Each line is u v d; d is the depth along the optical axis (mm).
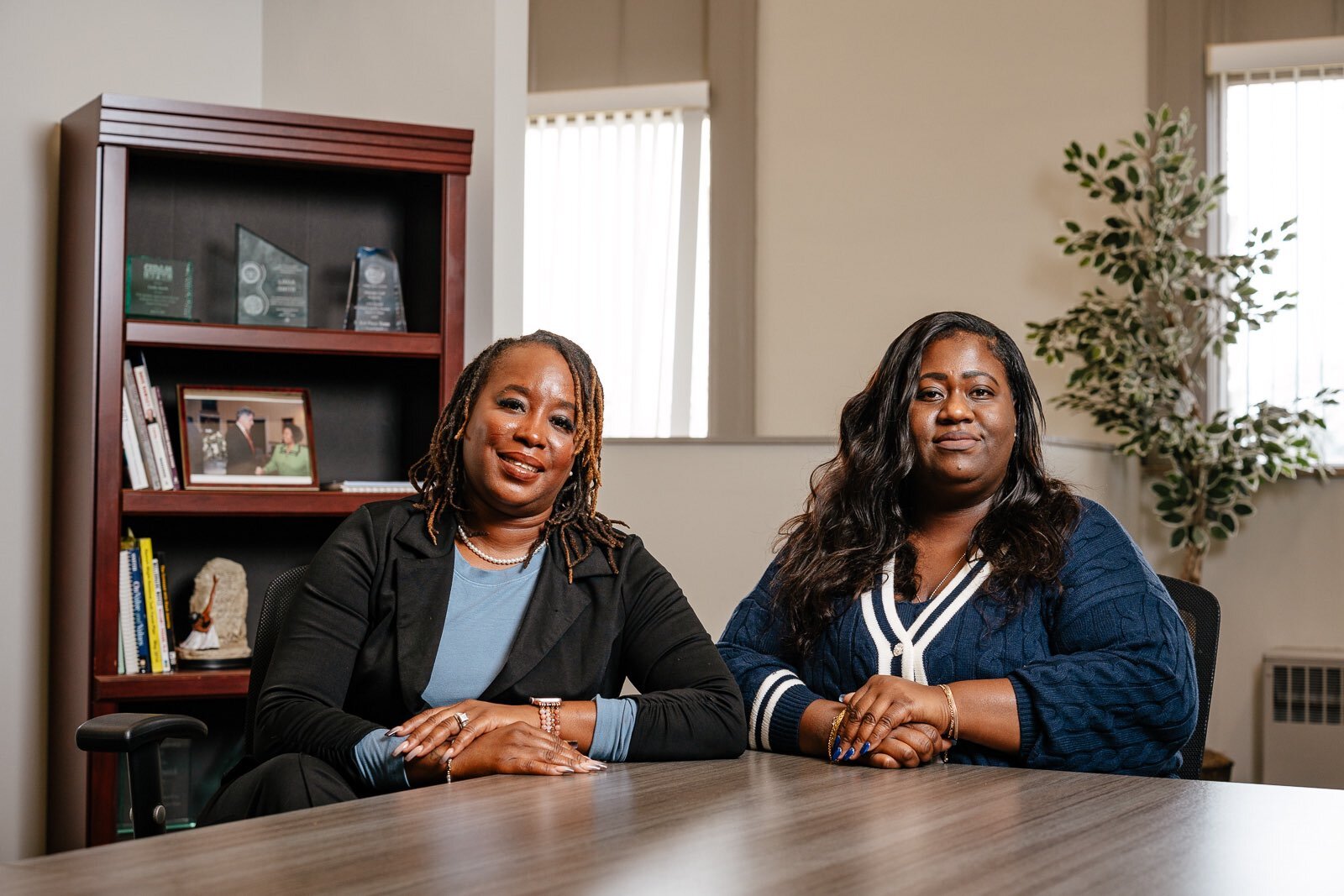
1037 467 1922
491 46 3324
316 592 1780
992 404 1862
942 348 1898
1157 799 1328
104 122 2893
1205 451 4352
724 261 5477
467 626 1804
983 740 1655
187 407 3104
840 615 1900
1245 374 4887
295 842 1080
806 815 1229
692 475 3789
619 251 5559
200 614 3080
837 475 1987
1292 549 4723
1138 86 5145
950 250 5328
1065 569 1805
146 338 2957
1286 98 4934
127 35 3357
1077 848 1086
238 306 3150
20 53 3180
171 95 3434
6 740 3135
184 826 3031
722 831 1146
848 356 5406
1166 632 1740
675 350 5496
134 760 1752
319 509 3084
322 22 3539
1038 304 5227
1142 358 4391
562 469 1837
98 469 2906
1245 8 5000
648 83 5582
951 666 1788
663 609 1866
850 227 5426
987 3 5328
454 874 964
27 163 3182
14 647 3152
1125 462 4688
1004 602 1808
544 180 5633
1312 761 4523
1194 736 1982
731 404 5445
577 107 5613
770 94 5520
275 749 1715
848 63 5457
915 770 1558
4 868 980
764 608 2000
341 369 3432
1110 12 5188
